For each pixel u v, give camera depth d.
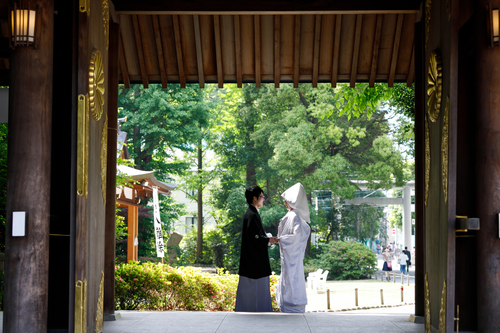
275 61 6.45
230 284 8.64
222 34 6.31
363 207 29.05
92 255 4.14
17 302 3.65
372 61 6.39
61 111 4.54
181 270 8.28
